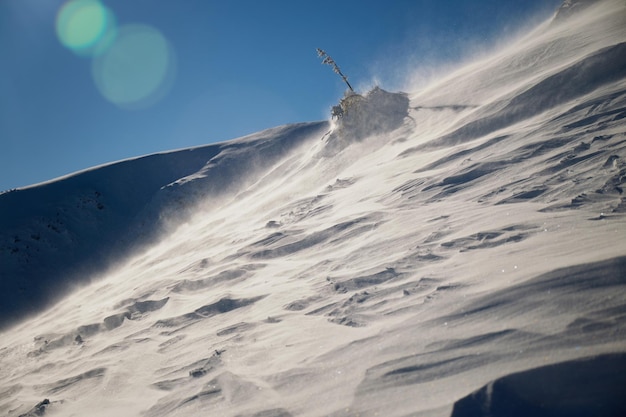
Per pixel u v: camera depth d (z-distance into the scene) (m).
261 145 31.86
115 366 4.45
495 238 3.72
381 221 6.25
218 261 8.43
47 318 13.78
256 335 3.76
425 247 4.29
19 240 23.30
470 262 3.40
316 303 4.06
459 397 1.78
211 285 6.88
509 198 4.83
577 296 2.16
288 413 2.22
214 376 3.15
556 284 2.34
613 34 9.10
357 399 2.10
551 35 12.04
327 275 4.91
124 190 29.23
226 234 12.66
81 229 25.19
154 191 29.47
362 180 10.41
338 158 14.88
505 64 12.01
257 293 5.27
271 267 6.54
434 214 5.46
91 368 4.71
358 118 16.17
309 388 2.42
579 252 2.71
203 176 28.53
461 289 2.88
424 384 2.00
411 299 3.15
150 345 4.82
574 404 1.55
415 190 7.11
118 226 25.91
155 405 3.05
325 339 3.08
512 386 1.72
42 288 20.48
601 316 1.95
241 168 29.00
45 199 27.03
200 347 4.06
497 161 6.43
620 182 4.01
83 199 27.38
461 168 6.96
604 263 2.33
